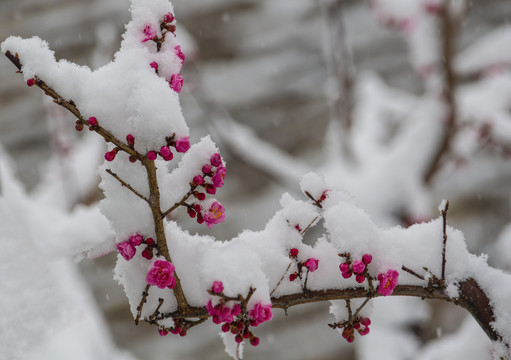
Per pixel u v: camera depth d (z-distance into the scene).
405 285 1.37
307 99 6.79
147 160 1.14
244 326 1.18
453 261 1.38
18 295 1.50
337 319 1.43
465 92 5.09
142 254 1.23
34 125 6.25
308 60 7.01
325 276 1.35
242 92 6.82
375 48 6.81
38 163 6.07
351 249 1.25
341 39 4.76
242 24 7.16
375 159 4.83
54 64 1.13
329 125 6.68
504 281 1.37
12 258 1.57
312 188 1.38
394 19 4.58
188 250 1.33
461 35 6.63
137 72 1.15
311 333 5.96
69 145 4.00
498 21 6.71
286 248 1.36
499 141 4.62
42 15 6.59
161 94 1.12
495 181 6.66
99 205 1.24
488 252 6.26
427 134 4.59
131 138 1.11
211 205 1.22
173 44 1.21
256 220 6.20
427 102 4.81
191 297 1.30
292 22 7.17
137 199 1.24
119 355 3.65
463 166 5.09
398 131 5.78
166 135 1.11
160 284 1.16
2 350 1.42
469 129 4.89
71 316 1.56
